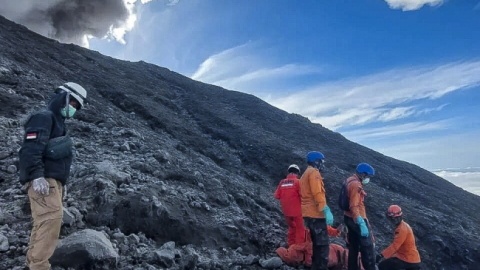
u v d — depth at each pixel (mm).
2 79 16516
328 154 35969
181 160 14750
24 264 5777
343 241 11484
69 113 4992
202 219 9867
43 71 23766
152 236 8492
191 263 7176
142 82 41156
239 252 9352
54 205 4773
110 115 19203
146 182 10133
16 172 9297
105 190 8750
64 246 6008
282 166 27078
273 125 41500
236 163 25375
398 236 8203
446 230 24016
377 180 33844
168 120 27281
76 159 10633
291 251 8570
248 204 12609
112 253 6305
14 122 12305
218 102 45219
